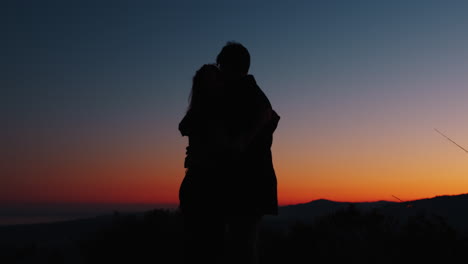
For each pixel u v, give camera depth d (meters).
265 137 3.43
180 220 10.48
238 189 3.29
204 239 3.34
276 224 10.88
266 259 7.93
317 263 7.36
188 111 3.54
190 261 3.39
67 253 11.82
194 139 3.43
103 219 31.16
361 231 7.64
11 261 11.23
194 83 3.54
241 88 3.40
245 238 3.35
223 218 3.34
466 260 6.18
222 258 3.38
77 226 30.09
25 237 27.77
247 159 3.33
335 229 7.86
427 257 6.33
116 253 9.63
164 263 9.25
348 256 7.05
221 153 3.29
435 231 6.58
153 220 10.49
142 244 9.56
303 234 7.94
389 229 7.16
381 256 6.79
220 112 3.33
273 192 3.39
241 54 3.53
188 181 3.39
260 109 3.31
